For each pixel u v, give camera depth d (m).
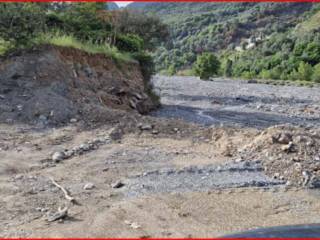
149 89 20.69
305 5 126.12
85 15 23.17
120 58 18.55
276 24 117.19
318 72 54.88
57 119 11.56
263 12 129.75
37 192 6.88
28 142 9.73
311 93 34.75
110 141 10.09
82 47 16.44
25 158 8.62
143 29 34.41
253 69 73.88
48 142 9.80
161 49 116.69
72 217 5.96
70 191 6.96
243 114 20.38
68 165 8.34
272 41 94.19
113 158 8.80
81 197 6.71
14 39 14.66
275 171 8.10
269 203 6.69
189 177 7.74
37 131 10.66
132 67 19.39
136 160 8.71
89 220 5.88
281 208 6.50
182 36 149.25
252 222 5.94
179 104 24.59
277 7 129.62
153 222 5.85
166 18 189.75
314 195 7.12
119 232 5.52
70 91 13.63
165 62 108.44
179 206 6.44
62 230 5.54
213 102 26.05
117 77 17.33
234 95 31.52
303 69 57.34
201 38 128.75
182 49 121.69
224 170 8.11
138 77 19.50
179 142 10.29
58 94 13.09
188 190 7.12
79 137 10.29
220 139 10.37
